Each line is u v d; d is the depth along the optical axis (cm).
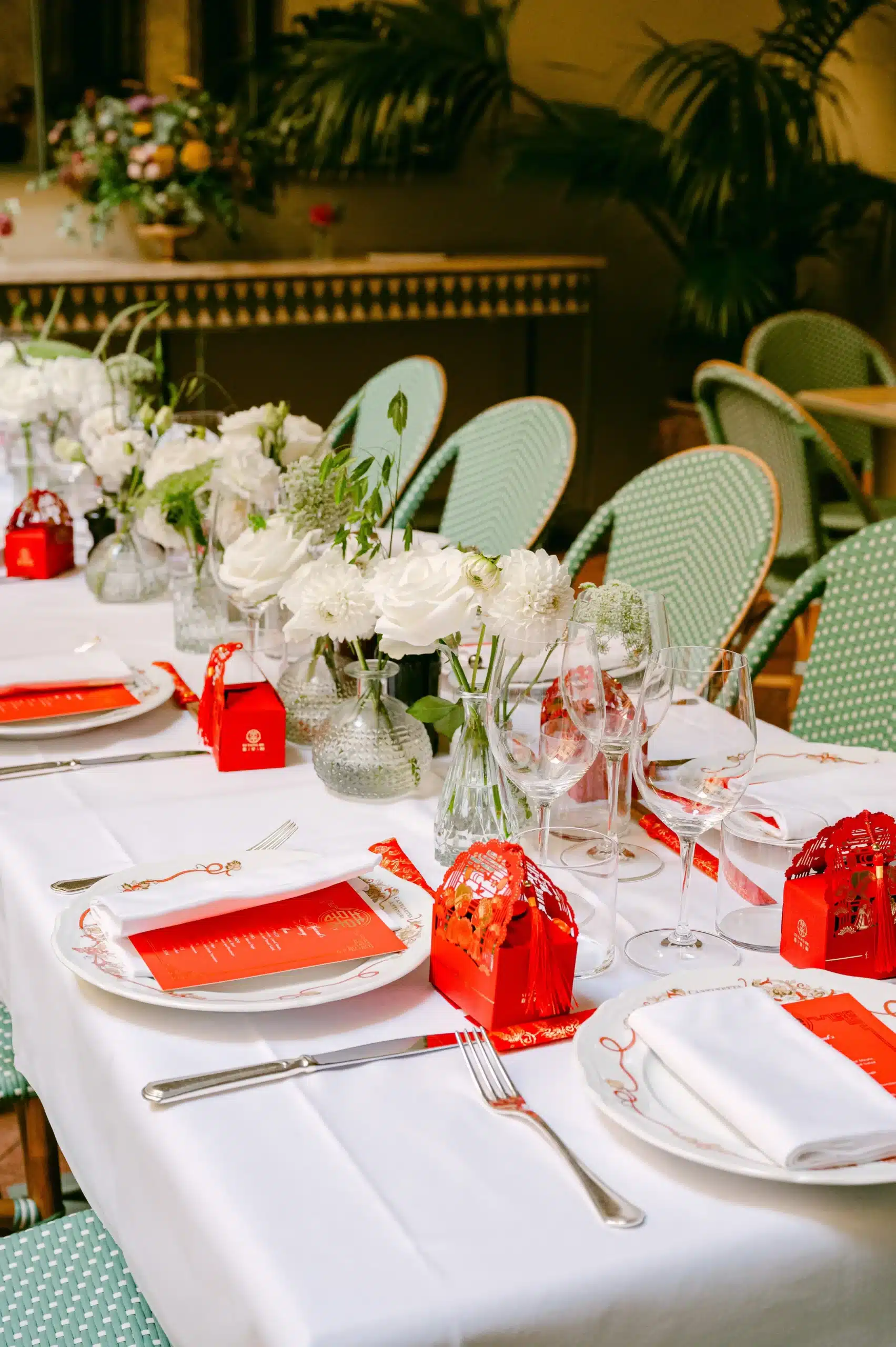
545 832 108
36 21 470
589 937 106
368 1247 76
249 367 522
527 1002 98
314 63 504
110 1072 96
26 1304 110
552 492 253
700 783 105
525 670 120
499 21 523
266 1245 76
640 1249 76
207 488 175
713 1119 86
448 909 102
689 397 558
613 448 593
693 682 113
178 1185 84
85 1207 173
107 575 204
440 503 545
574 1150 85
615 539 228
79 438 244
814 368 420
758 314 542
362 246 535
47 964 110
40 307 452
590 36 552
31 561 218
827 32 537
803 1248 78
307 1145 85
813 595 192
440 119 527
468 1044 96
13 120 477
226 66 498
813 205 523
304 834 131
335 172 522
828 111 572
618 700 125
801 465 310
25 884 119
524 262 508
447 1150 85
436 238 545
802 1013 96
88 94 475
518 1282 74
